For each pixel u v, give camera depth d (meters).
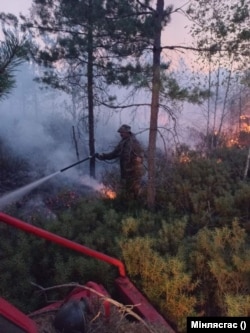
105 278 4.05
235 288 3.84
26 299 4.02
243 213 6.41
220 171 8.45
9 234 5.43
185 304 3.60
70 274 4.18
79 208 6.64
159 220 6.25
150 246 4.62
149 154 6.77
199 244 4.53
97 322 2.61
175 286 3.68
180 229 5.12
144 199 7.36
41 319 2.62
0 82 2.23
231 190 7.05
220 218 6.12
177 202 7.05
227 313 3.51
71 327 2.44
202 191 6.91
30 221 6.03
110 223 5.80
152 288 3.81
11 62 2.24
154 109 6.47
